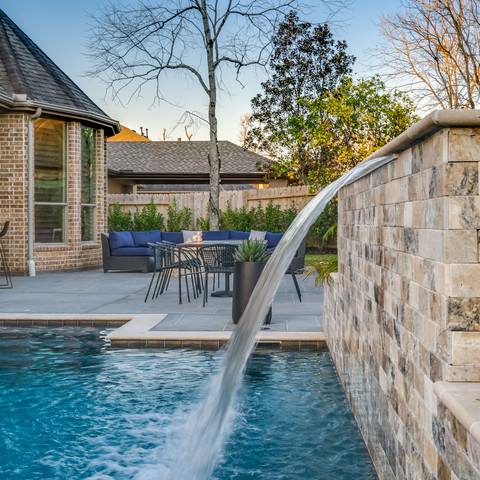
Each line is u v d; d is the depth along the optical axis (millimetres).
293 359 5320
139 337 5797
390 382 2555
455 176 1706
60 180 13125
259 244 6512
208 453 3283
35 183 12625
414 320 2104
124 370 4938
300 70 19453
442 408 1730
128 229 17750
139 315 7043
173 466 3105
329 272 5883
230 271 8133
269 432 3594
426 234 1933
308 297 8836
